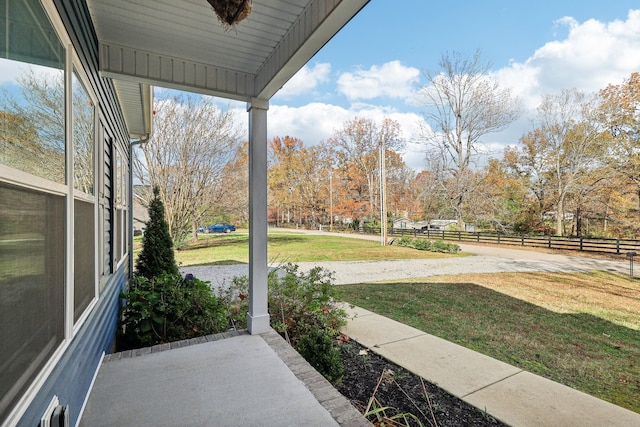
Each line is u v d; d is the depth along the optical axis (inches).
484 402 101.2
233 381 89.4
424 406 98.8
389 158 987.3
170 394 82.6
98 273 94.4
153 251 224.4
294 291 161.6
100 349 98.3
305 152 1162.0
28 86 45.6
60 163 58.1
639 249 486.0
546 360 139.9
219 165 637.9
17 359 40.1
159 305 135.6
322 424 71.3
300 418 73.4
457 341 159.3
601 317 203.9
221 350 109.8
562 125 671.8
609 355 146.4
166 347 112.2
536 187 711.7
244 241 716.7
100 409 75.7
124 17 86.5
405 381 114.4
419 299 242.8
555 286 289.6
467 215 751.7
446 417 93.7
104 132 110.7
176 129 595.5
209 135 619.5
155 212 231.9
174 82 109.8
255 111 125.5
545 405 100.0
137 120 207.3
